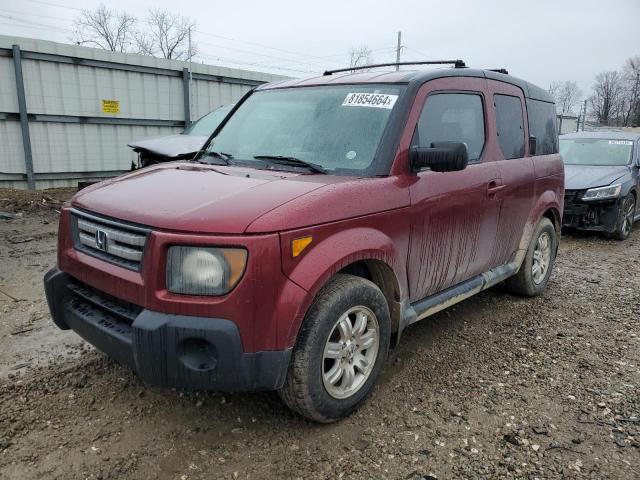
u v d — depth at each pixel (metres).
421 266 3.50
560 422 3.09
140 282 2.57
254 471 2.62
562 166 5.52
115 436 2.88
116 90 12.40
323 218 2.74
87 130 12.12
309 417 2.91
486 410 3.21
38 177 11.55
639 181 9.16
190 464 2.67
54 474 2.56
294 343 2.66
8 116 10.92
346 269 3.16
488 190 4.05
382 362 3.25
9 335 4.15
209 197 2.74
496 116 4.36
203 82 14.06
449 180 3.63
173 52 43.03
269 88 4.32
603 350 4.12
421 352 4.01
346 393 3.03
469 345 4.16
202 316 2.49
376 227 3.05
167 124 13.53
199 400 3.24
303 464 2.68
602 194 8.32
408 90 3.49
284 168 3.38
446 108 3.79
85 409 3.12
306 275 2.64
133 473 2.59
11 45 10.63
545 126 5.25
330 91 3.81
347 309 2.90
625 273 6.52
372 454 2.77
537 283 5.31
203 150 4.09
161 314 2.52
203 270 2.47
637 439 2.93
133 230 2.64
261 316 2.53
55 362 3.70
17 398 3.21
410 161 3.33
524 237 4.82
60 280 3.12
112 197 2.97
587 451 2.82
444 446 2.85
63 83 11.52
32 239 7.48
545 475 2.63
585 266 6.87
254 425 3.01
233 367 2.52
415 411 3.18
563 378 3.64
